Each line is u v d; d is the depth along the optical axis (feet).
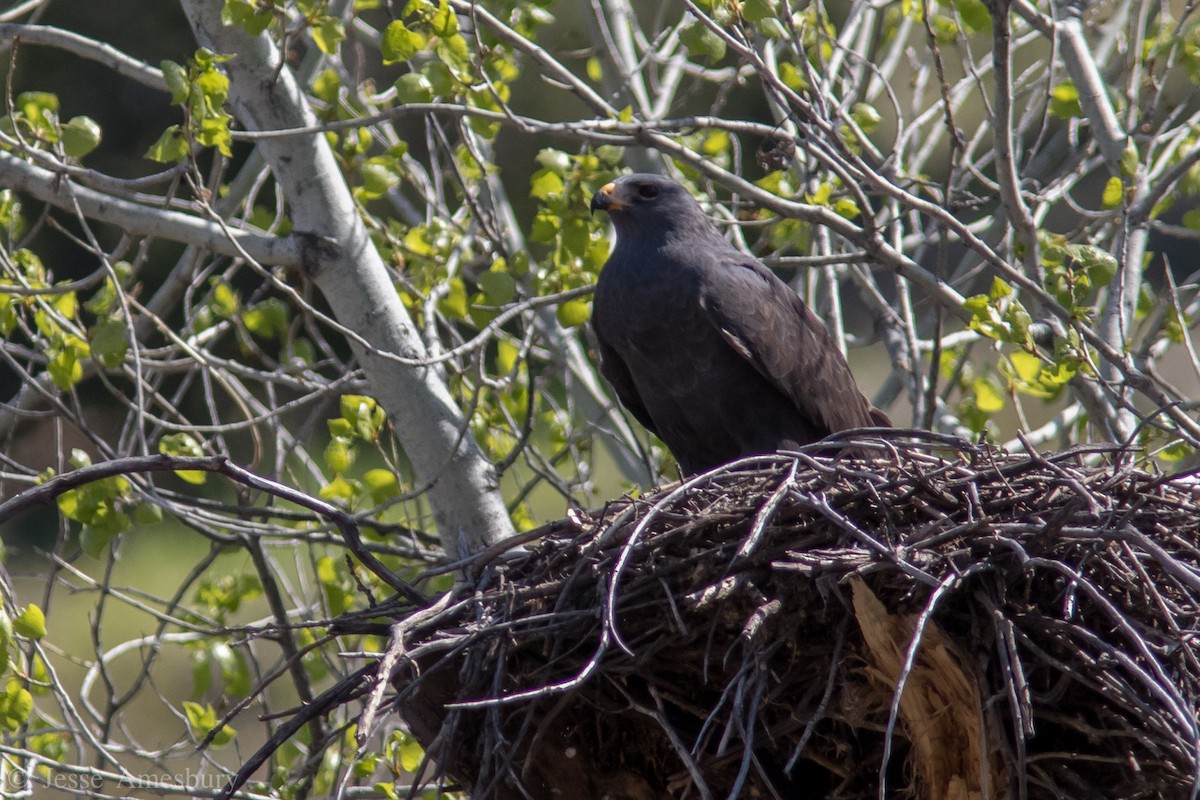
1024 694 19.02
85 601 78.64
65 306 37.40
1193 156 32.37
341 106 35.70
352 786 35.81
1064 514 20.08
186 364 36.47
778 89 30.42
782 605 21.56
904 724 22.07
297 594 56.44
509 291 34.96
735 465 23.29
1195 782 17.37
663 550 22.88
